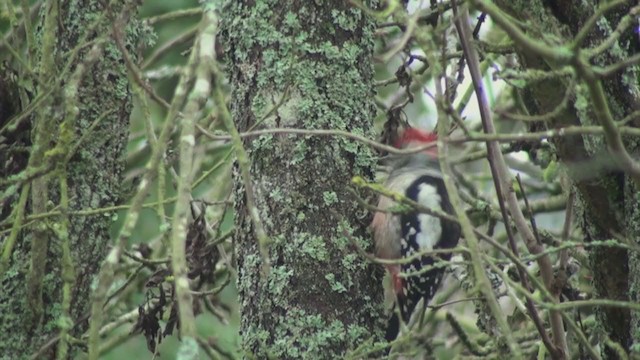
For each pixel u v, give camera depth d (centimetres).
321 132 750
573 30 830
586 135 816
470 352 1153
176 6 1496
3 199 841
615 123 707
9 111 942
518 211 934
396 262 771
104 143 929
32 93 938
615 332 887
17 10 1248
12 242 787
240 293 911
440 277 1232
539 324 887
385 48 1168
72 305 911
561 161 881
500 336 1037
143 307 988
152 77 1369
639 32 868
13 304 898
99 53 787
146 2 1497
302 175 894
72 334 915
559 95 810
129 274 1203
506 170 939
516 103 1227
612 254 875
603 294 889
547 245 1098
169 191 1465
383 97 1541
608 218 866
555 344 920
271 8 911
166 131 670
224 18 928
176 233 625
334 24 912
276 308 886
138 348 1423
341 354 881
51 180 906
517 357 638
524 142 1106
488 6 666
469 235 668
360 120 915
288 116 896
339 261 894
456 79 1054
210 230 1098
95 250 923
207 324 1389
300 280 886
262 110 901
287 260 889
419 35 712
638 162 812
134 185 1034
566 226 968
